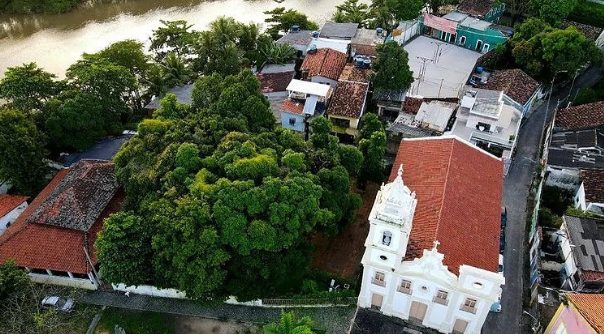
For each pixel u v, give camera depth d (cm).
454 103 6353
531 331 4284
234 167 4412
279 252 4231
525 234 5156
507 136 5834
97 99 6062
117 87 6353
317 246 5025
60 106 5816
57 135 5800
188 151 4616
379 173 5488
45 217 4778
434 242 3831
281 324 3494
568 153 5597
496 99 5991
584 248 4322
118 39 8856
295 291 4550
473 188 4509
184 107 5569
